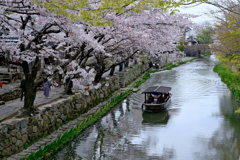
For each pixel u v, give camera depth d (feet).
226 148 38.93
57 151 35.24
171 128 48.32
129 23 43.83
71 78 47.32
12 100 47.19
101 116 53.01
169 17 47.91
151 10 44.55
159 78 108.99
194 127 48.65
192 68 140.05
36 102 44.29
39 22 35.55
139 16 45.62
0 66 68.54
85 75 44.78
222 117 54.39
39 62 40.60
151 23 47.47
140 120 53.42
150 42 53.36
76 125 44.96
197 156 36.42
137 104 66.59
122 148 39.19
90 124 47.03
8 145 30.66
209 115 55.98
